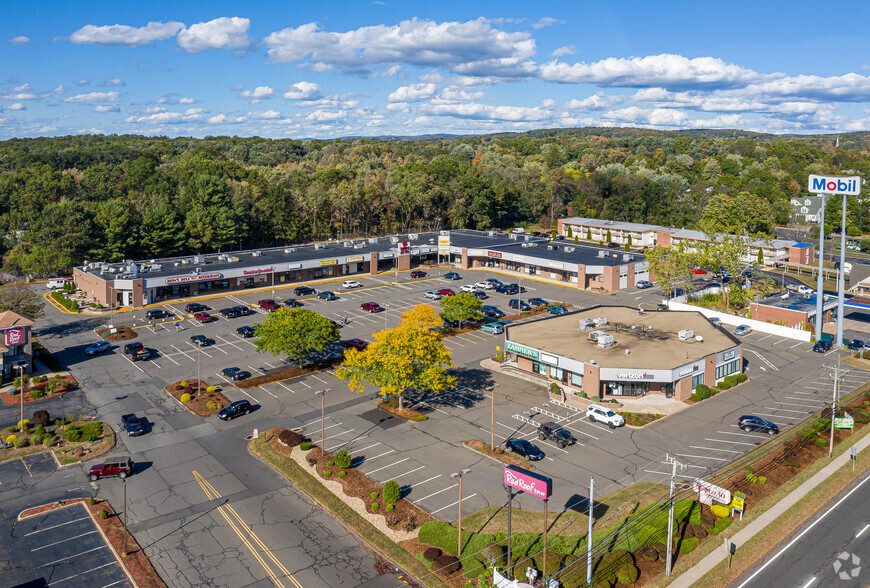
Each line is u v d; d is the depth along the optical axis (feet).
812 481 176.86
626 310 317.01
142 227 466.29
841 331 298.76
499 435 205.98
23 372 239.91
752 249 502.38
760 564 140.46
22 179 556.51
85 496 170.71
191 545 148.56
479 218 640.99
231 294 391.24
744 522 156.97
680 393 234.99
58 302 371.76
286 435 199.62
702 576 136.36
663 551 143.74
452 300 313.94
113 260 456.45
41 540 150.92
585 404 230.68
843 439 204.23
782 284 428.97
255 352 287.69
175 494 171.83
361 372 222.07
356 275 453.17
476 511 161.58
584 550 142.82
